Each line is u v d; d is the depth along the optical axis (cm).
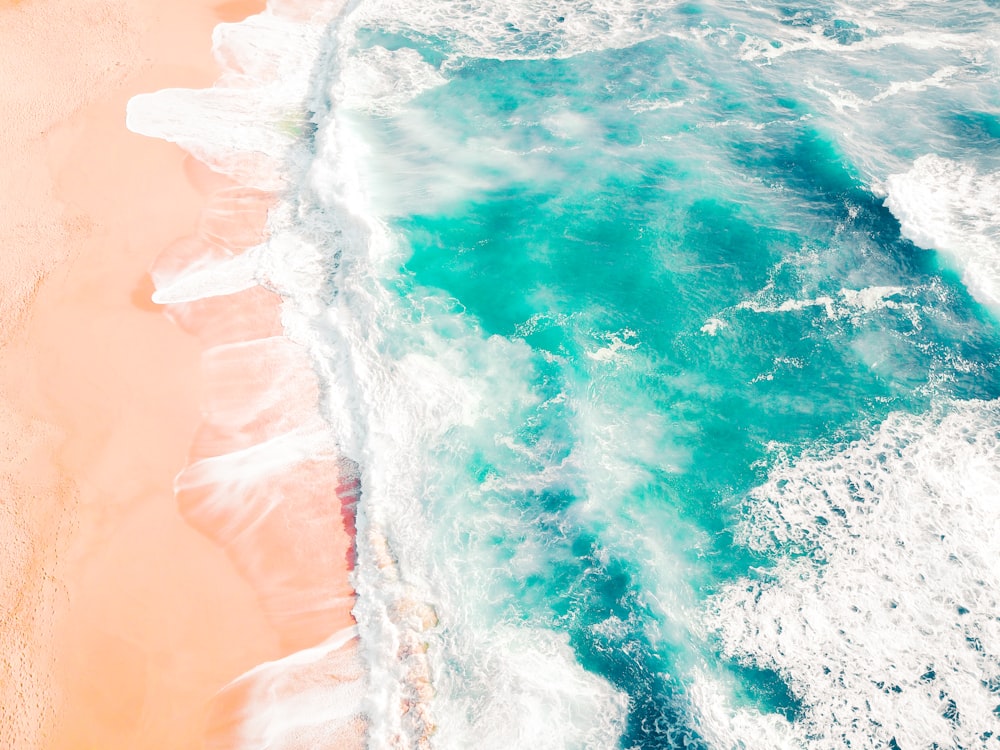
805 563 1530
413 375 1917
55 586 1548
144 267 2188
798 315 1972
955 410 1742
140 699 1398
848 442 1714
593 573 1562
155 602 1533
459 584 1558
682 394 1852
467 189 2389
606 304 2050
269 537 1650
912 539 1538
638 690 1393
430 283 2136
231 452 1797
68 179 2417
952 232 2069
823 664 1391
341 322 2047
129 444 1795
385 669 1434
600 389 1873
